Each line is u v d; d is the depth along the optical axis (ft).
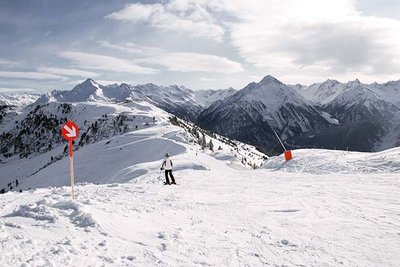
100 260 22.04
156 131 596.29
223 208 45.83
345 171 96.58
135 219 33.73
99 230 27.78
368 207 46.70
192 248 27.14
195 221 36.88
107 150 508.12
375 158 104.47
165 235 29.58
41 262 19.93
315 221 38.93
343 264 25.23
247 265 24.44
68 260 21.02
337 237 32.24
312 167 111.14
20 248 21.74
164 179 93.45
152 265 22.40
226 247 28.27
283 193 61.16
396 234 33.37
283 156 138.72
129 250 24.75
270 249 28.35
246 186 72.69
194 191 63.31
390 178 75.66
